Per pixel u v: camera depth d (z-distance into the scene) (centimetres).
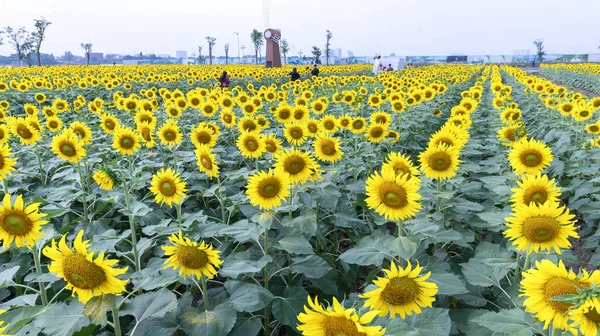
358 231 651
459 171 665
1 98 1941
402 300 251
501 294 428
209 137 743
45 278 379
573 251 688
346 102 1452
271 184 432
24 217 301
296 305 430
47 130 1084
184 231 493
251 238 446
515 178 563
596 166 827
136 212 476
